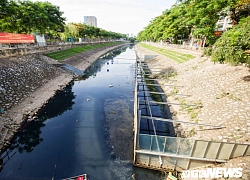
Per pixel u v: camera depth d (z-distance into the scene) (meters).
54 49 41.25
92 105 21.22
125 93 25.56
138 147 10.98
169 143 10.41
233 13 21.38
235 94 15.57
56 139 14.61
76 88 27.47
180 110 17.34
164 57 46.12
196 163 10.51
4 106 16.53
